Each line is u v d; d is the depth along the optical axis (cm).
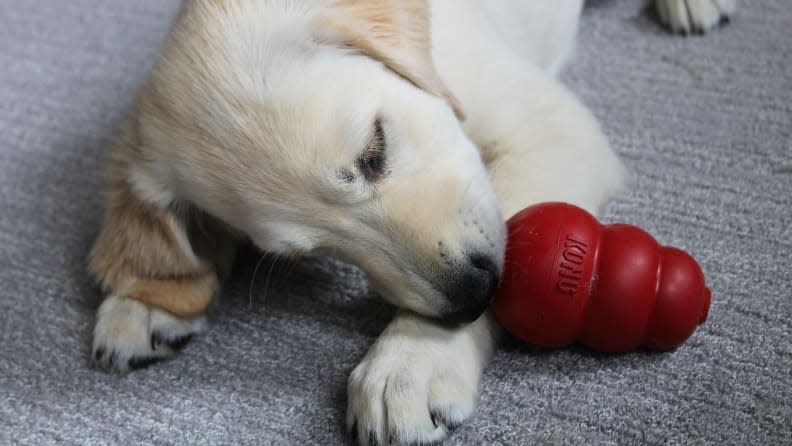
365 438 74
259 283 86
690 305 73
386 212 74
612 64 95
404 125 74
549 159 81
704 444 73
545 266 73
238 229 78
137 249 82
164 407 80
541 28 92
